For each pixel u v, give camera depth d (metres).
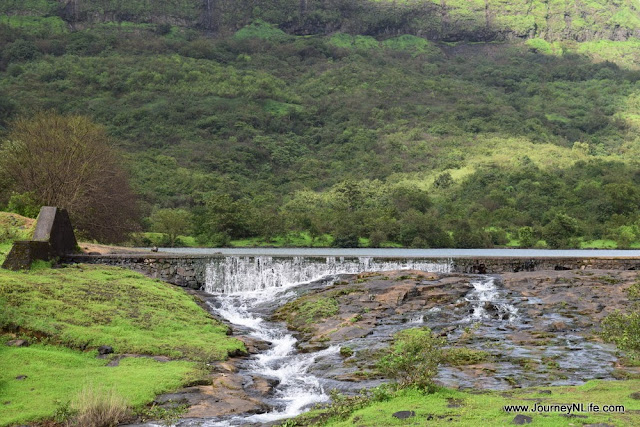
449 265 26.41
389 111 160.38
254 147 132.38
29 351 14.85
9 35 192.75
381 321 19.48
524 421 10.09
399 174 118.88
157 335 17.27
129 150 122.94
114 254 26.42
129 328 17.30
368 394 13.02
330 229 80.88
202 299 23.47
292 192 109.00
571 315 19.59
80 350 15.62
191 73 176.75
